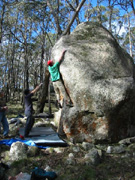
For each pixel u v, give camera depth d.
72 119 5.25
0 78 26.64
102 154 4.35
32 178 3.28
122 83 5.17
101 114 5.04
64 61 5.50
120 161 4.05
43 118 8.77
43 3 12.08
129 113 5.27
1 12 14.60
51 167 3.79
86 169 3.66
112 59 5.57
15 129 6.46
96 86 5.12
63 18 14.17
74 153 4.39
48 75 9.58
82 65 5.32
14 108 13.30
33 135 5.45
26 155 4.18
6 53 23.11
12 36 19.48
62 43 5.97
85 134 5.19
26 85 16.53
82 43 5.91
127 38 22.48
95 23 6.76
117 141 5.23
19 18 17.25
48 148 4.61
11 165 3.81
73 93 5.28
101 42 5.96
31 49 22.44
